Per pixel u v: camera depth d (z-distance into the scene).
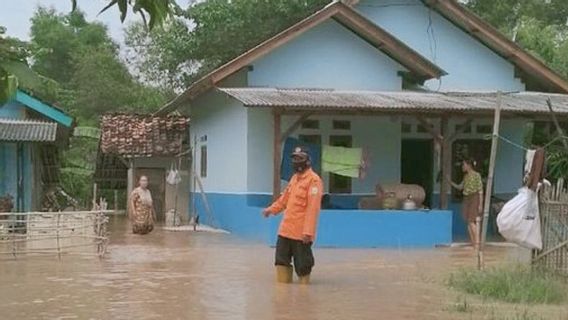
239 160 19.81
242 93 18.14
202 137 23.44
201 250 15.68
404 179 20.73
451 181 19.48
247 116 19.34
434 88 21.59
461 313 9.04
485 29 21.16
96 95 39.66
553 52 27.59
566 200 11.35
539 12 36.34
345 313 8.99
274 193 17.42
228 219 20.66
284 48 20.03
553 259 11.41
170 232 20.30
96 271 12.40
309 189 11.12
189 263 13.53
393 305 9.55
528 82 22.34
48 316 8.67
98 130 32.12
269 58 19.95
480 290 10.45
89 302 9.57
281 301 9.77
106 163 29.52
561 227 11.36
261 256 14.65
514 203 11.58
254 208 18.56
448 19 21.62
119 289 10.59
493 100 19.03
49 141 18.38
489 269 11.84
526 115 18.66
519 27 29.48
